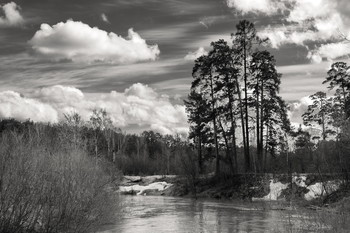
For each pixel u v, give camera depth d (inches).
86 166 797.9
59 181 594.9
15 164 506.3
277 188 1691.7
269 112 2046.0
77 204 634.8
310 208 1216.2
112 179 1116.5
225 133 2108.8
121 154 3858.3
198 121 2401.6
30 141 573.3
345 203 1069.8
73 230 619.5
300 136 2149.4
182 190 2257.6
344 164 1342.3
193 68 2146.9
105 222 956.6
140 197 2214.6
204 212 1328.7
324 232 718.5
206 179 2207.2
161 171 3417.8
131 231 900.6
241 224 1005.2
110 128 2837.1
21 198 495.2
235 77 2033.7
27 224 526.0
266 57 2017.7
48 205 555.8
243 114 2080.5
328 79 2235.5
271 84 2030.0
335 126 1362.0
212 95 2139.5
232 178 2010.3
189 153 2401.6
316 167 1547.7
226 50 2052.2
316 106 2635.3
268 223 1005.2
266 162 2026.3
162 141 5575.8
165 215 1255.5
